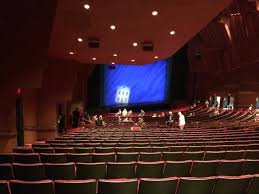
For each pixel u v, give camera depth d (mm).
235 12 24766
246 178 4324
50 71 18031
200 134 12812
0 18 9172
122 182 4133
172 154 6875
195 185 4234
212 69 34500
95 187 4152
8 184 4129
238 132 13625
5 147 10789
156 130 16562
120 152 7637
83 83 27953
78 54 17266
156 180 4180
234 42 27422
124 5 9719
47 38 9766
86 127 24047
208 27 29812
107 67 33594
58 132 19266
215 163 5676
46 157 6746
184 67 39875
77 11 10258
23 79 10250
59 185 4086
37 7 9227
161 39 14203
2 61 9891
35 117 17000
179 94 39844
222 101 31781
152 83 36125
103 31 12703
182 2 9391
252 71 25297
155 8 10016
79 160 6797
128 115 30562
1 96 10406
